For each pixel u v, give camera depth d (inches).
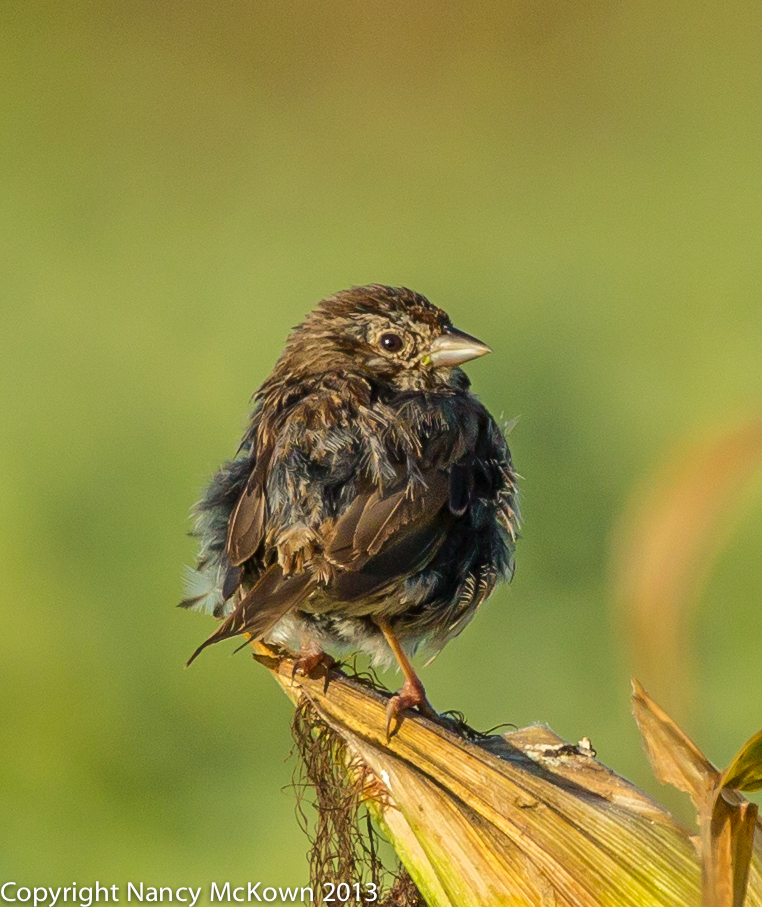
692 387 509.7
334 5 804.0
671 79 792.9
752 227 662.5
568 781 232.4
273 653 271.0
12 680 426.3
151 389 516.1
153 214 678.5
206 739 420.5
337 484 277.0
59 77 784.9
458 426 292.2
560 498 461.1
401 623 287.3
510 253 641.0
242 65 800.3
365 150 760.3
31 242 649.0
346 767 239.8
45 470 472.4
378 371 322.7
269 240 658.8
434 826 225.6
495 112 792.9
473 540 291.6
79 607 438.6
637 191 715.4
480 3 800.3
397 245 654.5
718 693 407.5
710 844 185.3
